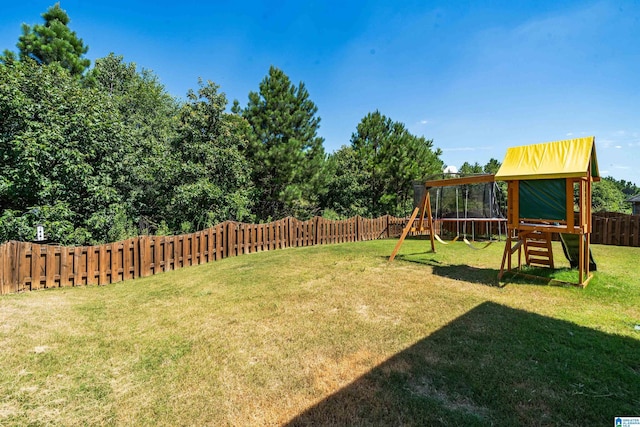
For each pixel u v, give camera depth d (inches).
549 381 96.7
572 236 230.1
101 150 326.3
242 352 118.5
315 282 216.4
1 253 195.6
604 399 88.1
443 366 106.0
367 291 193.5
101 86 570.9
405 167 629.9
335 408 86.1
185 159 451.2
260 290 199.2
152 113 748.0
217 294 193.5
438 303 169.6
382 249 370.3
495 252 351.6
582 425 78.6
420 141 697.6
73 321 150.6
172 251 282.4
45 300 184.2
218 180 456.1
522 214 219.1
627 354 112.2
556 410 83.9
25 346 122.7
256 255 341.7
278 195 497.0
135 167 375.6
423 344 121.8
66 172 279.4
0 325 141.9
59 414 84.8
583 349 116.6
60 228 259.0
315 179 520.1
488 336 127.7
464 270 251.6
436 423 79.5
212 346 123.4
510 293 187.5
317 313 157.2
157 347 123.3
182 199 388.5
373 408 85.7
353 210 663.8
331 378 100.7
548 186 207.9
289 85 501.4
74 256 224.7
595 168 225.8
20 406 87.6
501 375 100.0
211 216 410.3
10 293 197.0
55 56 537.3
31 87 293.0
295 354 116.3
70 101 309.9
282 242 398.9
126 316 158.1
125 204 354.0
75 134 294.4
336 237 466.0
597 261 293.6
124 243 246.7
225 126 464.4
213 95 462.0
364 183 693.3
